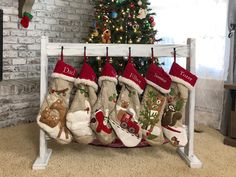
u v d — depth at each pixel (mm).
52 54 1970
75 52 1978
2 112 2900
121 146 2334
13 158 2105
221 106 2939
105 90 1960
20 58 3133
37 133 2738
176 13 3219
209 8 2965
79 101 1916
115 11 2686
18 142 2463
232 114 2525
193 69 2045
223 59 2920
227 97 2783
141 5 2709
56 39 3418
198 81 3115
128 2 2691
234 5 2797
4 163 2014
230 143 2514
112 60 2502
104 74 1980
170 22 3273
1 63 2936
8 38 3004
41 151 2016
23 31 3115
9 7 2969
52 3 3330
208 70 3031
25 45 3152
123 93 1982
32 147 2346
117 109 1951
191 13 3105
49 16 3320
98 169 1965
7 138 2566
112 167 2004
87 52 1980
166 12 3287
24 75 3191
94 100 1950
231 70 2877
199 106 3139
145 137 1977
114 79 1974
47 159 2047
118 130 1927
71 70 1921
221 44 2922
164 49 2027
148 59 2637
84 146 2395
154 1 3326
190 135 2113
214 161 2158
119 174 1899
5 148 2309
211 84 3021
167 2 3268
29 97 3109
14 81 3045
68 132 1920
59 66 1908
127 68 1968
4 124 2938
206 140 2646
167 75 1921
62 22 3449
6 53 3012
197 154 2289
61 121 1897
